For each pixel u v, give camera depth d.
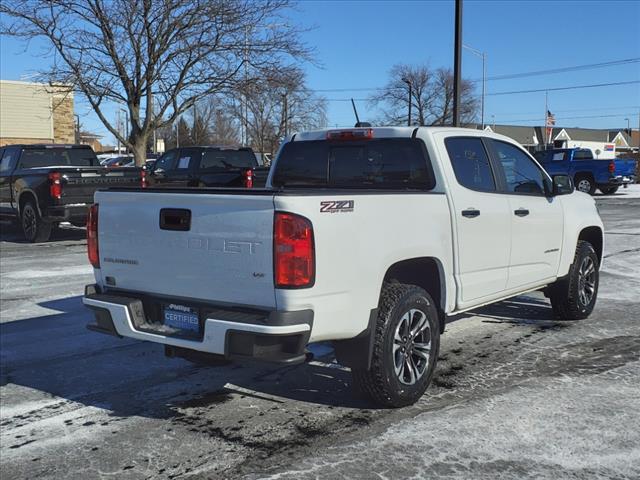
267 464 3.62
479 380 4.92
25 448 3.88
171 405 4.54
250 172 13.94
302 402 4.55
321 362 5.46
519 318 6.89
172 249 4.04
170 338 3.94
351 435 3.97
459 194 4.89
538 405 4.39
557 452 3.70
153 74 17.12
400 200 4.28
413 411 4.32
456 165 5.00
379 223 4.07
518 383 4.84
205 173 14.27
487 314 7.07
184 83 17.42
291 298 3.57
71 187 12.58
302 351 3.66
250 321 3.59
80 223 13.66
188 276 3.97
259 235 3.64
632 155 40.84
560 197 6.35
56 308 7.46
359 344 4.11
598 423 4.09
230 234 3.75
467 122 63.44
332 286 3.75
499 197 5.34
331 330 3.81
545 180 6.13
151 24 16.44
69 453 3.81
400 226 4.25
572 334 6.23
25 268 10.02
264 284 3.64
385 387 4.19
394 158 5.11
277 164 5.86
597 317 6.93
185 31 16.61
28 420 4.30
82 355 5.75
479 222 5.05
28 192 13.02
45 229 13.06
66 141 34.69
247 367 5.36
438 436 3.92
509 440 3.86
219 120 54.38
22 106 32.84
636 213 18.84
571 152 26.36
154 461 3.69
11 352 5.83
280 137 37.44
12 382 5.05
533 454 3.68
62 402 4.62
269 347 3.61
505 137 5.79
